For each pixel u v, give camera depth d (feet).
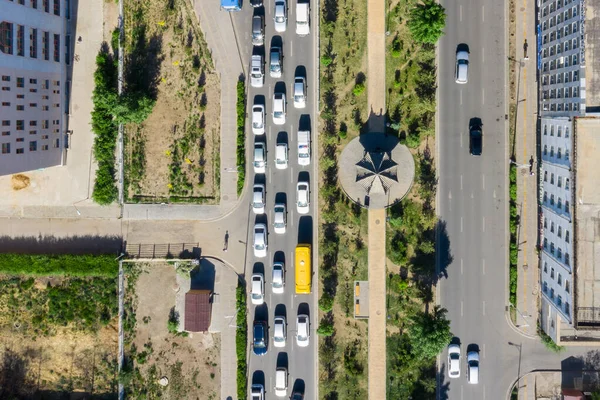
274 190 217.36
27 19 188.24
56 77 210.38
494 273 212.43
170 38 216.13
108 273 215.31
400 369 209.56
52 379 222.69
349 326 215.51
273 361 217.77
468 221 212.64
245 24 215.10
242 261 219.20
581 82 165.78
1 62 174.29
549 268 199.82
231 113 216.95
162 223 220.43
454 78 211.00
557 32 187.62
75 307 220.84
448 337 193.16
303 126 214.69
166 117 217.97
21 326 222.89
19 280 222.07
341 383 215.72
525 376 212.43
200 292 213.05
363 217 213.87
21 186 222.28
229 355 219.61
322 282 215.92
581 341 195.31
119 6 214.69
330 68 212.43
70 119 220.02
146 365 220.64
